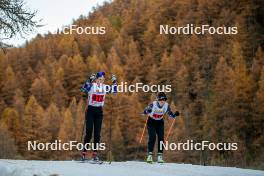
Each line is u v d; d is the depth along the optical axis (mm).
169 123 88000
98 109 17984
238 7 150250
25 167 13430
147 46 188625
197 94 124938
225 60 125812
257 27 138125
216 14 157500
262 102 100938
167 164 19109
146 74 171125
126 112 126312
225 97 106000
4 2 25234
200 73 134125
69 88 186000
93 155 17859
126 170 15250
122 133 124938
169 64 150375
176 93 135875
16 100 158750
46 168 13922
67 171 13656
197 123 107938
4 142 63281
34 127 128750
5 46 27469
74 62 187875
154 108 19484
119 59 188500
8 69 184750
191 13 167625
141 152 115312
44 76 190500
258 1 141875
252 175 16609
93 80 17875
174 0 192500
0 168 13602
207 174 15750
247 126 99688
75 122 117938
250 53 131500
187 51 151875
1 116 161000
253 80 112188
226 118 100312
